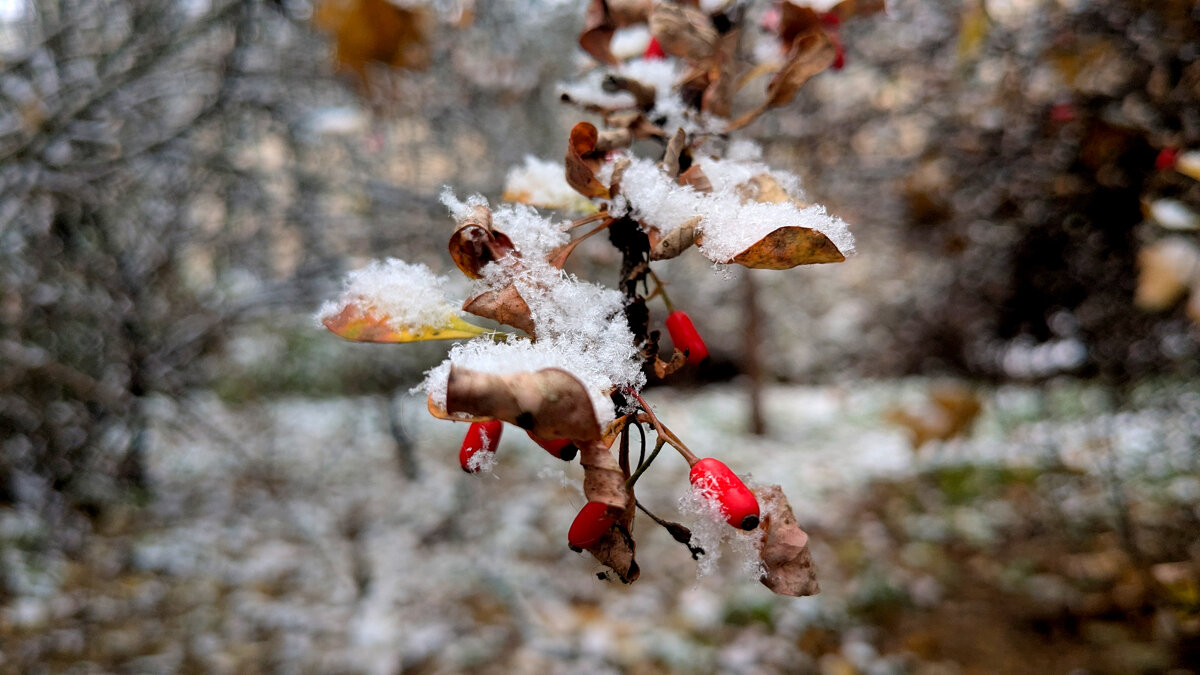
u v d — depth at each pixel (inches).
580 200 32.3
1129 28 98.2
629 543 24.7
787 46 35.2
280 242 179.9
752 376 270.7
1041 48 115.3
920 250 218.4
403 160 181.5
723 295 301.7
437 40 137.6
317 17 72.3
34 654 124.4
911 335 275.7
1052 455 192.1
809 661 132.9
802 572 26.7
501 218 26.9
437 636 135.6
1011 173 147.3
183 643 131.6
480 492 202.4
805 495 206.2
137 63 115.6
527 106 190.1
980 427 232.2
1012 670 126.3
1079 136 109.0
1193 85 93.3
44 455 155.0
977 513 185.0
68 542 155.6
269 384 235.0
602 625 142.5
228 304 171.2
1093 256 143.2
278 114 144.9
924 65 157.1
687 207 26.3
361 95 114.3
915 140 189.3
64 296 148.8
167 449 204.7
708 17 33.0
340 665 126.9
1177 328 131.3
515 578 156.3
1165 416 161.5
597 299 25.6
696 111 32.7
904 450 236.8
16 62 105.3
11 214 122.6
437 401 22.5
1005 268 177.6
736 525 25.3
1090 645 128.8
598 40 38.6
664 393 333.1
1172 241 57.7
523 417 19.8
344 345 225.1
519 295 24.4
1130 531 150.9
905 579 156.9
